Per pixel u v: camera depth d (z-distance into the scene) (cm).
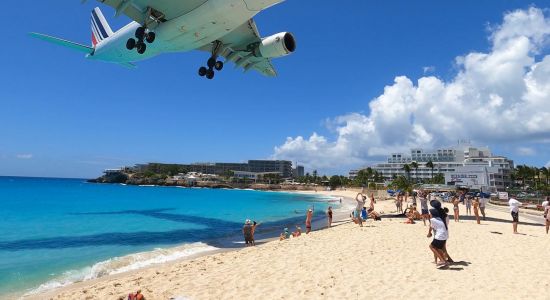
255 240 1883
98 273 1192
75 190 9725
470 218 2322
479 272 857
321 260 1030
